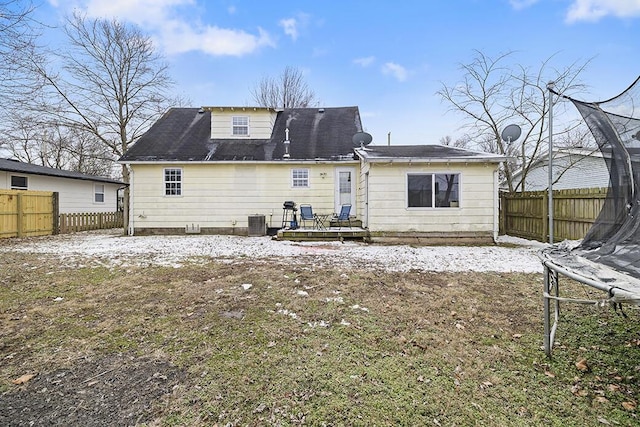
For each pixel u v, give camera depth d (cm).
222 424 206
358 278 546
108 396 234
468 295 465
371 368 271
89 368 271
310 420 209
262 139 1377
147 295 458
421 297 455
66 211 1589
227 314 388
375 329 349
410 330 347
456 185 1002
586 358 290
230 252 812
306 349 303
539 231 1004
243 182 1257
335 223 1220
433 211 1004
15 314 387
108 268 621
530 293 476
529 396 236
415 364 278
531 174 1894
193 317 379
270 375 259
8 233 1122
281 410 219
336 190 1262
